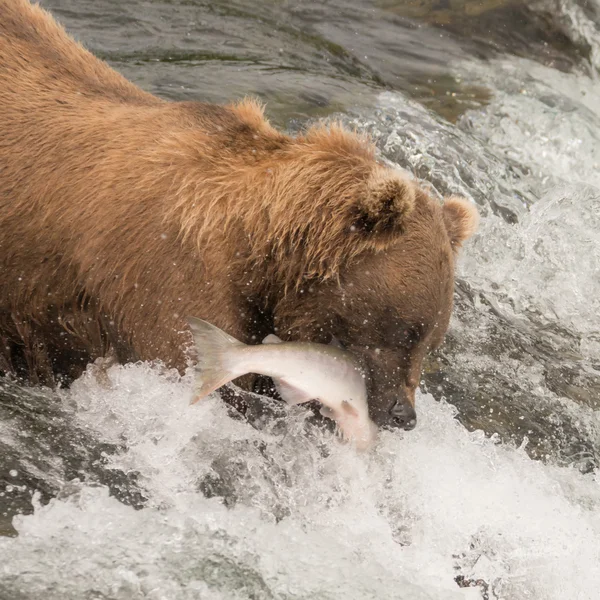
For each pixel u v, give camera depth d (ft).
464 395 48.37
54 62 40.91
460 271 57.52
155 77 64.64
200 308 37.24
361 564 36.68
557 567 39.93
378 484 40.32
